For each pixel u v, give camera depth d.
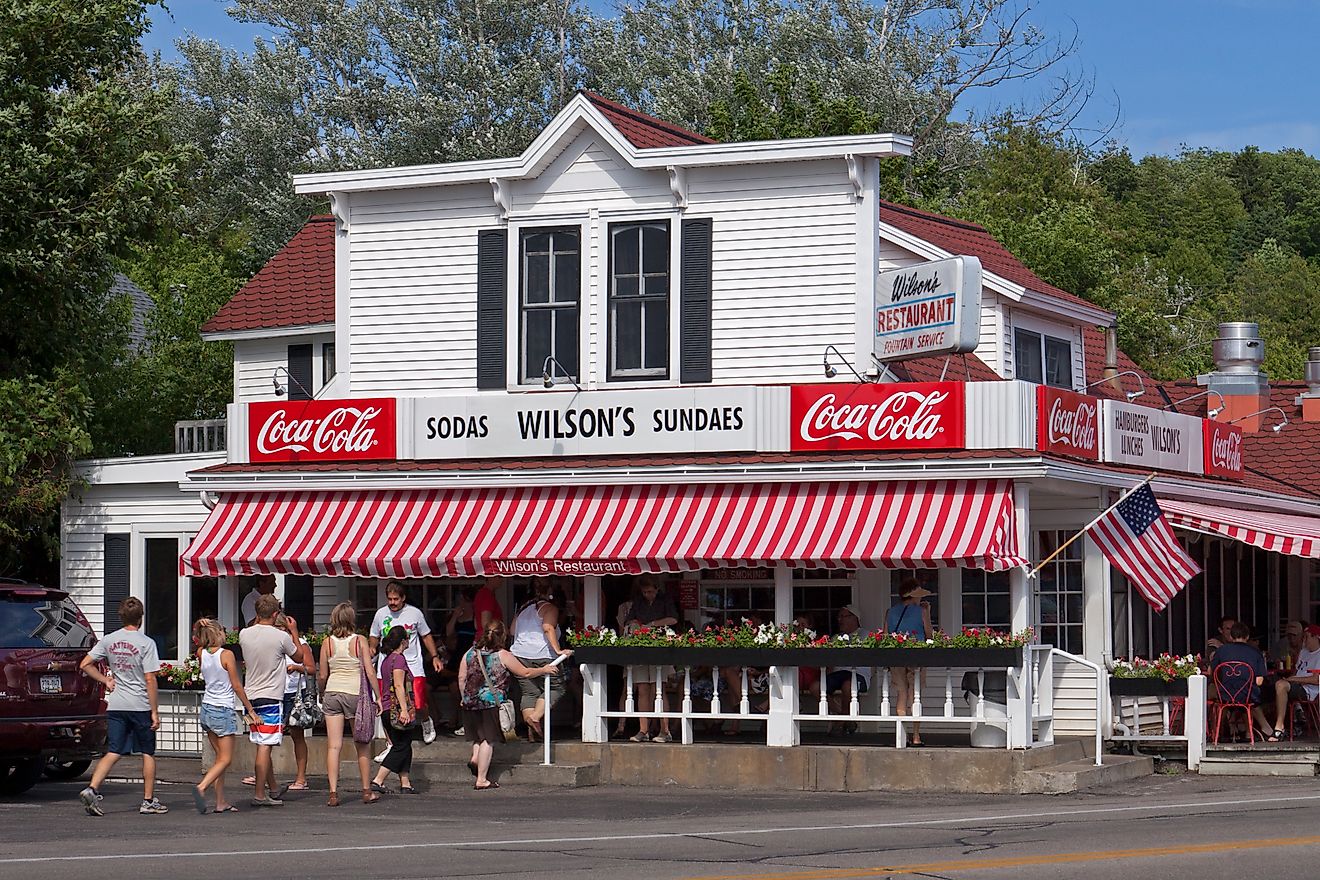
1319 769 21.61
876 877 12.65
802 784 20.83
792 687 21.31
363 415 24.62
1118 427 24.53
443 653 24.20
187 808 19.08
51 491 28.91
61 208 31.72
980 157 65.62
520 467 23.61
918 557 21.00
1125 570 22.17
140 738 18.33
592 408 23.66
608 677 24.34
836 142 23.58
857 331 23.77
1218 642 26.05
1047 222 55.41
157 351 40.75
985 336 28.61
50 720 20.69
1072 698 23.94
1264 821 16.12
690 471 22.77
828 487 22.25
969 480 21.59
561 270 25.16
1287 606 33.41
